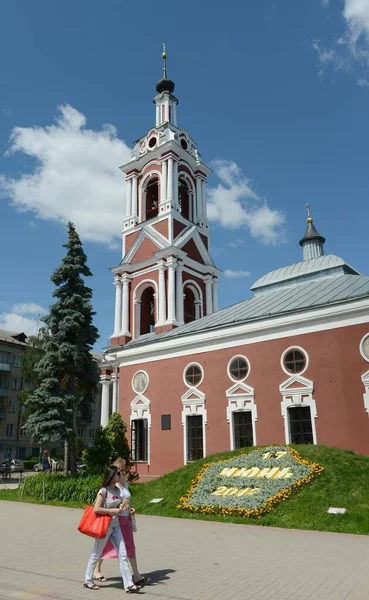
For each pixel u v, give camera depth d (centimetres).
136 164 4538
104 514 836
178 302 3859
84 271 3072
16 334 7362
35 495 2353
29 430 2747
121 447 2675
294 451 1911
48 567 964
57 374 2898
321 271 3061
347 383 2173
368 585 810
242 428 2491
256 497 1608
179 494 1859
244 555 1048
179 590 796
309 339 2339
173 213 4109
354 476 1666
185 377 2797
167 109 4741
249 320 2547
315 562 973
